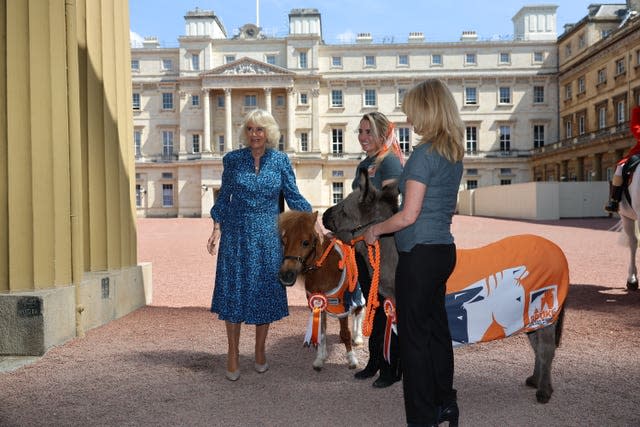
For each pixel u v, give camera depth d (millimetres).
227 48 51094
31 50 4973
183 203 50719
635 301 6980
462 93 52000
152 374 4199
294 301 7551
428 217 2744
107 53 6375
